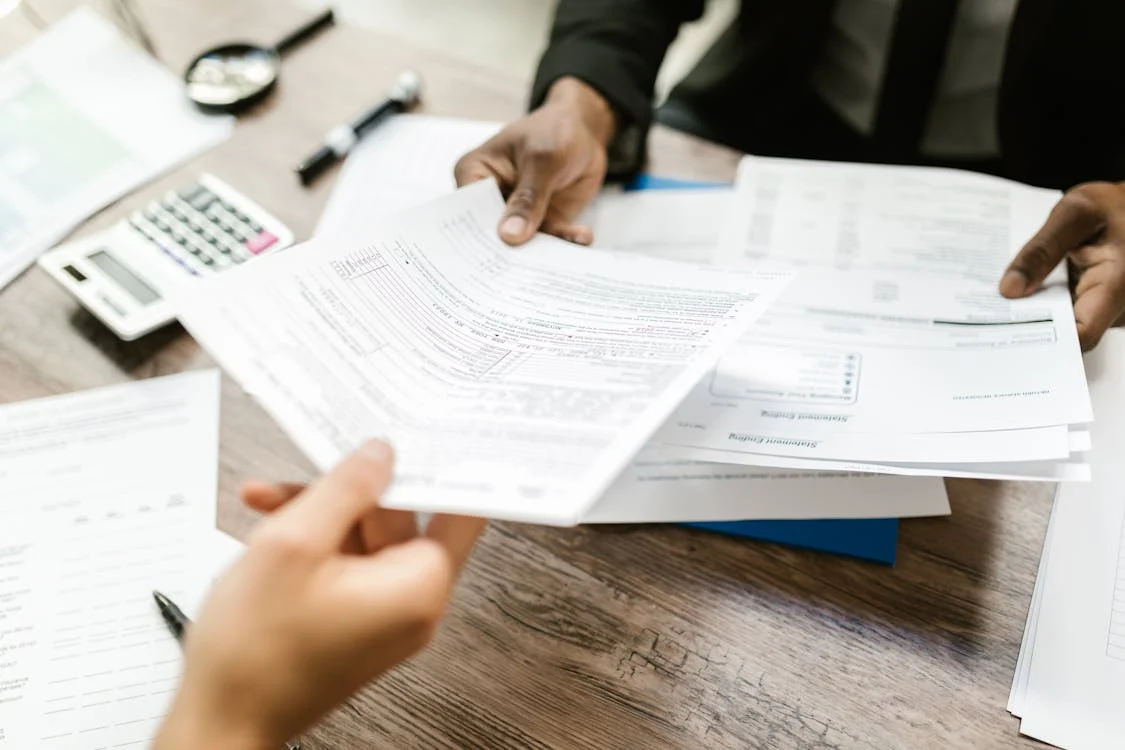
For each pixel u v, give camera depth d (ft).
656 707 1.34
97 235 1.99
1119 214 1.68
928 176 1.99
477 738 1.32
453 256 1.52
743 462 1.45
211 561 1.51
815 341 1.64
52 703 1.34
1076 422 1.38
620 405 1.13
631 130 2.21
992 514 1.51
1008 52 2.53
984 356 1.54
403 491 1.00
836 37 3.07
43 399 1.78
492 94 2.42
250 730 0.93
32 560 1.52
